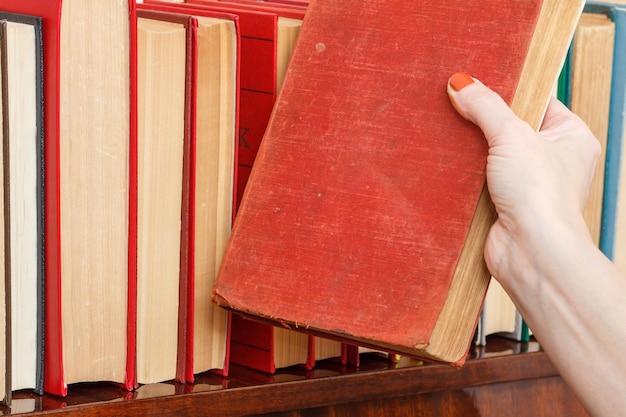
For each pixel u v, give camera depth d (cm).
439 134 87
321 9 95
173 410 93
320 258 90
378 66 91
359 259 88
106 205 92
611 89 122
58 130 87
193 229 97
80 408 88
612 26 121
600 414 80
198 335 100
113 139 91
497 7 87
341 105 92
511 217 83
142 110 92
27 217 89
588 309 80
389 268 87
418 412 114
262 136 102
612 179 124
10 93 86
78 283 91
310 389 102
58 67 86
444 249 85
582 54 118
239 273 93
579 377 81
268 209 93
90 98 89
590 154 87
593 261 80
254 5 116
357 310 87
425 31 89
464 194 85
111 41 89
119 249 93
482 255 87
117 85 90
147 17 98
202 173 98
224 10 104
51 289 90
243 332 106
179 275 98
